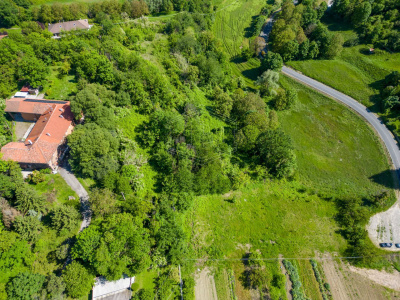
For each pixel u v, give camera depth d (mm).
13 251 44625
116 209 53594
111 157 60406
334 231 64562
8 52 73500
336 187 74125
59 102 71375
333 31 125062
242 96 88000
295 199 70188
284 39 111250
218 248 59469
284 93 92188
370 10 116312
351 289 55500
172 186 62094
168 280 51062
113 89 75500
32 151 59688
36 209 51781
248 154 78000
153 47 101062
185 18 117938
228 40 128625
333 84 102688
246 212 66438
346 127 89188
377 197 69750
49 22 120375
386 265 59156
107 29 96875
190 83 89688
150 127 68812
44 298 42219
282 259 59000
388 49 110812
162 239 52531
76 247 45875
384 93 94812
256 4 150500
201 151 67938
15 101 69438
